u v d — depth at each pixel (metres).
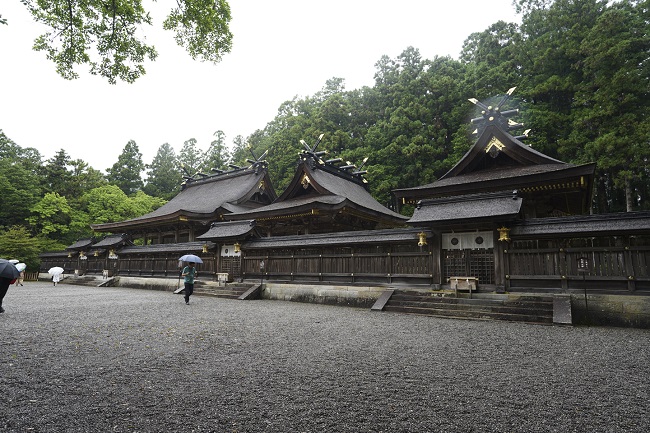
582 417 4.04
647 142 27.38
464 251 14.20
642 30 32.25
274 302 16.92
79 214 46.78
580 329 9.98
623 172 27.69
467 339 8.48
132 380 5.15
